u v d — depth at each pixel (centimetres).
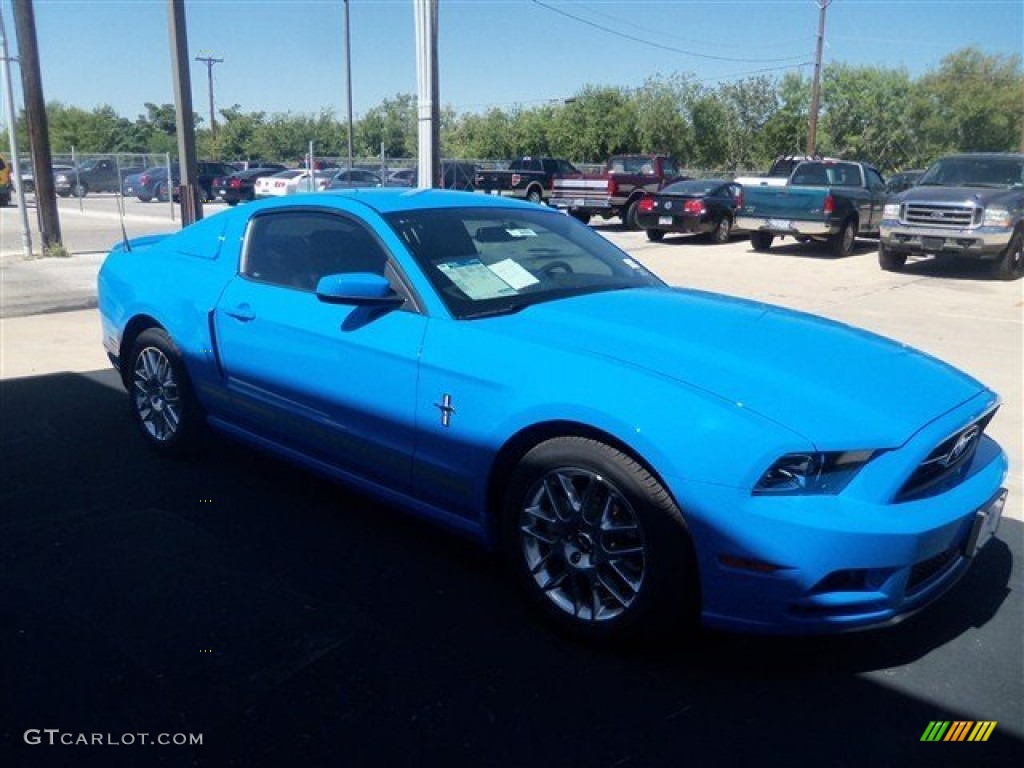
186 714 283
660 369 312
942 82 5741
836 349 348
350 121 4159
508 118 5625
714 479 283
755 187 1742
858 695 300
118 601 351
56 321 932
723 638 332
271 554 395
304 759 263
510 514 337
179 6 1191
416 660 315
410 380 361
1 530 413
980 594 372
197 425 491
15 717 280
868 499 285
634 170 2388
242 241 463
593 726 281
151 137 8112
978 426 339
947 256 1566
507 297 382
